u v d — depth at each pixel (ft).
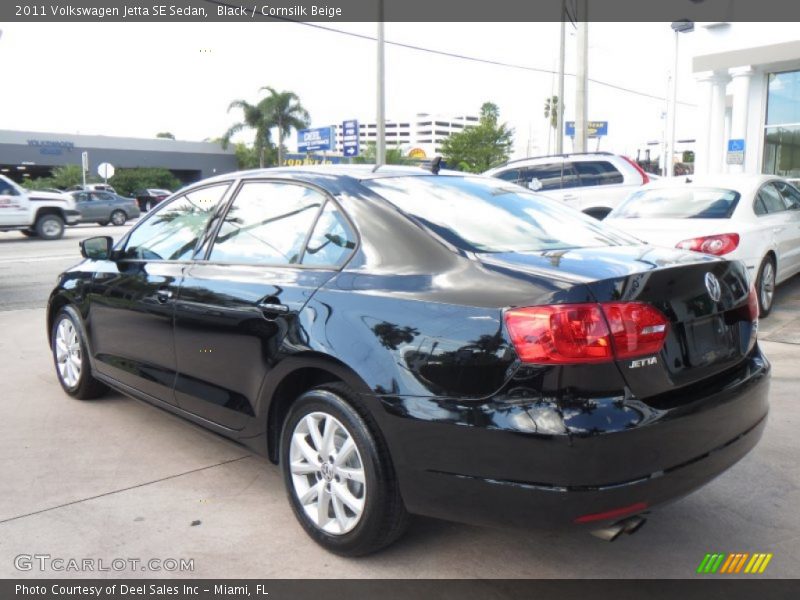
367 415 9.80
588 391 8.34
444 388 8.93
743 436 9.95
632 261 9.88
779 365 19.75
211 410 12.50
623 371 8.52
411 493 9.41
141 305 13.99
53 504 12.02
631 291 8.79
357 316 9.93
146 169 195.31
